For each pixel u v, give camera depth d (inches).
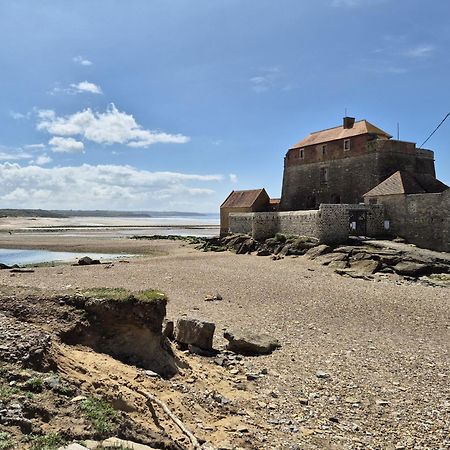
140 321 453.7
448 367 535.8
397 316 802.8
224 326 710.5
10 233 4042.8
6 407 257.3
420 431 372.2
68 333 416.8
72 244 2822.3
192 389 419.5
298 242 1678.2
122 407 327.3
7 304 432.1
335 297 959.0
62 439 241.0
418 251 1432.1
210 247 2162.9
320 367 529.3
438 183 1884.8
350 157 2110.0
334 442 349.4
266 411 403.2
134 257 2034.9
